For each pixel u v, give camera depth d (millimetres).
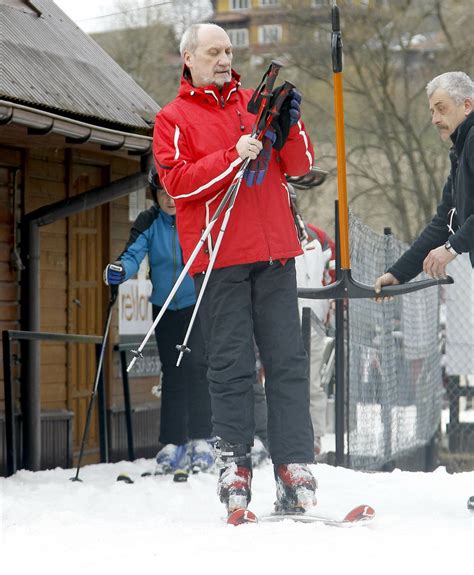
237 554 9109
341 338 17812
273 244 11391
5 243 19266
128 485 15773
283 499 11445
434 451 27797
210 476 16500
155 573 8570
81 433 21266
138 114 19672
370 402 20141
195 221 11547
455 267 27594
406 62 64812
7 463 18141
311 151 11766
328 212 66062
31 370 19281
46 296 20328
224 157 11023
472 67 63375
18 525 11188
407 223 65250
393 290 13148
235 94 11805
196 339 16859
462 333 27844
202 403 17000
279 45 64125
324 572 8445
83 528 10812
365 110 65312
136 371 22359
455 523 10867
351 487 14477
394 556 8945
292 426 11430
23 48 18906
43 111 16312
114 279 16672
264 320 11555
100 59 21562
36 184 19938
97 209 21703
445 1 63594
